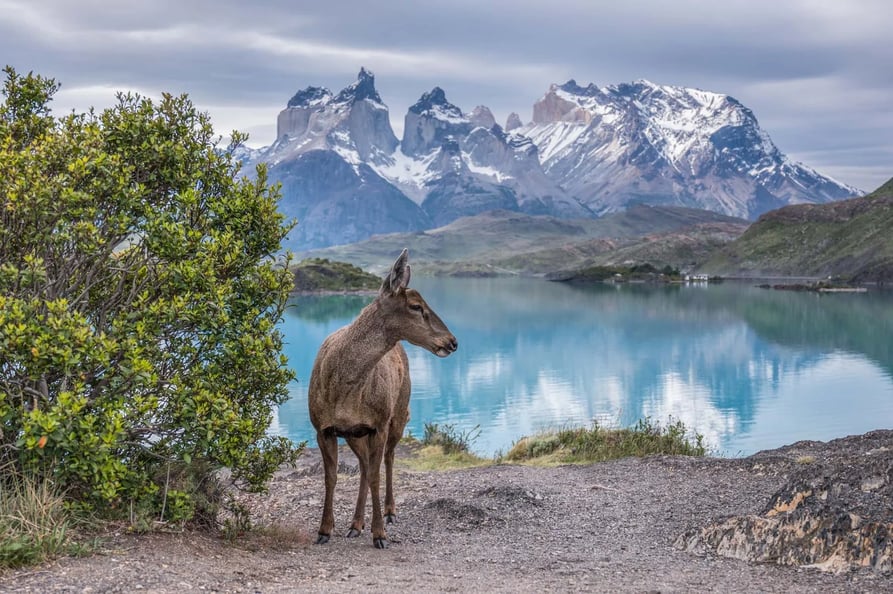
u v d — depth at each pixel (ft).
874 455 33.45
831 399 180.34
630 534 35.29
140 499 27.17
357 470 54.49
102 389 27.68
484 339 345.51
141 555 23.84
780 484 45.14
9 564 21.67
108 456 24.62
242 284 30.78
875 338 326.85
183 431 28.09
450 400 187.52
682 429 75.10
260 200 31.40
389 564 28.19
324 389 30.07
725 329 378.12
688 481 48.60
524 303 592.60
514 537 34.78
